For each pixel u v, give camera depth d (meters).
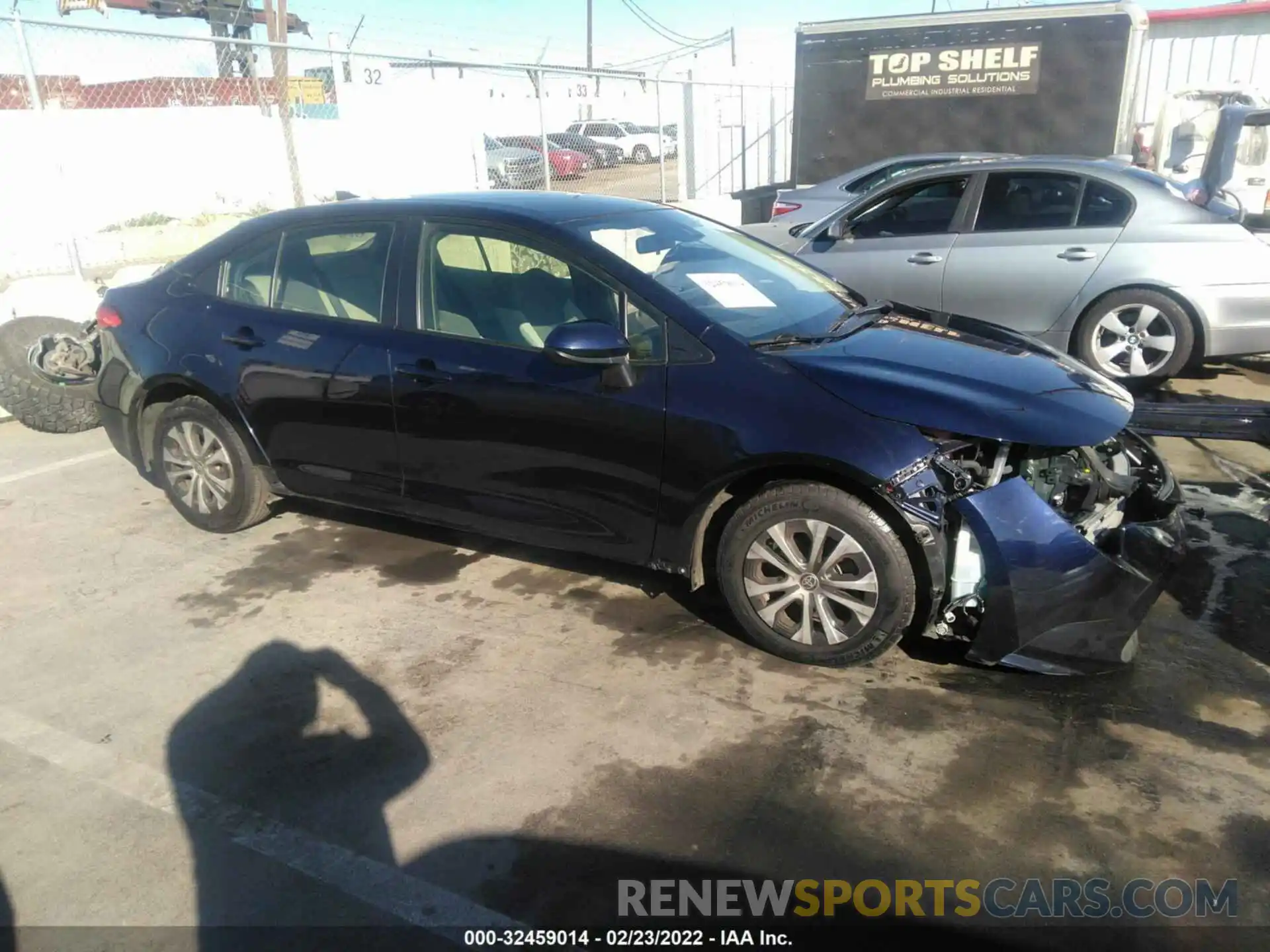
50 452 6.19
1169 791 2.74
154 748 3.10
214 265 4.54
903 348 3.53
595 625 3.77
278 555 4.52
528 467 3.71
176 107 12.73
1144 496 3.37
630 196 15.27
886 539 3.12
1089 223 6.38
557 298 3.70
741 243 4.43
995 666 3.30
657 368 3.43
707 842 2.62
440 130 13.22
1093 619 3.03
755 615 3.44
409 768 2.96
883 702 3.21
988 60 12.09
